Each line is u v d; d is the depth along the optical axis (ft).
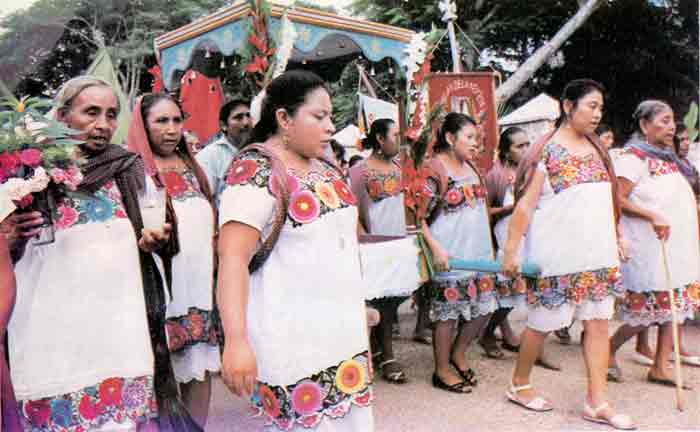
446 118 13.42
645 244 12.57
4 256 6.30
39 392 6.56
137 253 7.32
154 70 15.48
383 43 14.29
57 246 6.76
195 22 14.37
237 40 13.08
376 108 22.57
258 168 6.01
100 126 7.28
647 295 12.60
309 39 13.30
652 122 12.75
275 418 6.13
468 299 12.76
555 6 42.68
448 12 20.40
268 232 6.03
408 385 13.19
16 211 6.45
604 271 10.81
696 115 13.84
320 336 6.07
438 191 13.03
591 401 10.97
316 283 6.07
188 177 9.84
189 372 9.32
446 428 10.68
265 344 6.04
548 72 44.70
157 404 7.73
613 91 43.62
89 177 7.01
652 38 41.65
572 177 10.94
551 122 22.49
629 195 12.76
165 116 9.43
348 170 16.06
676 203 12.57
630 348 15.69
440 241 13.08
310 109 6.15
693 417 11.02
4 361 6.42
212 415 11.38
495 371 14.12
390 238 13.26
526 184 11.35
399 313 20.70
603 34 42.45
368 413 6.31
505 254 11.40
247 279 5.83
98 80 7.41
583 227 10.84
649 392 12.42
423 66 13.52
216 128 16.56
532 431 10.50
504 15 42.75
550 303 11.14
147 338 7.17
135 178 7.45
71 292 6.72
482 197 13.64
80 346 6.69
